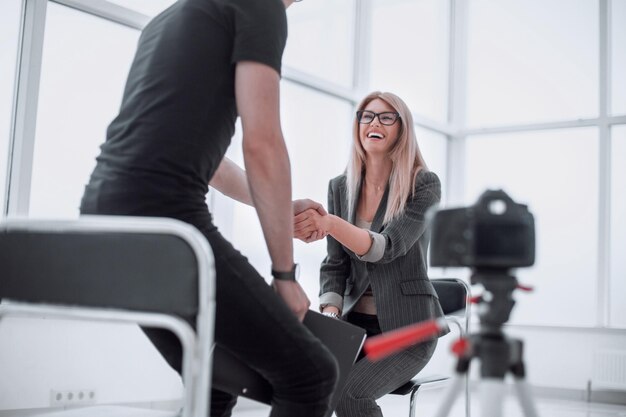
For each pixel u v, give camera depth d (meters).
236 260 1.31
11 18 3.25
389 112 2.26
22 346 3.20
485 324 1.01
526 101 6.18
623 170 5.72
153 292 1.18
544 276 5.89
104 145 1.38
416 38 6.11
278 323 1.30
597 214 5.75
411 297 2.18
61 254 1.26
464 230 0.98
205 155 1.33
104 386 3.52
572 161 5.90
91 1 3.48
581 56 5.94
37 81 3.32
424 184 2.25
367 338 2.27
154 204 1.27
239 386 1.44
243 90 1.33
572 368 5.58
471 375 2.70
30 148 3.31
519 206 1.03
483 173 6.34
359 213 2.37
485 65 6.41
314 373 1.32
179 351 1.46
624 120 5.68
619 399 5.34
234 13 1.35
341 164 5.18
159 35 1.39
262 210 1.37
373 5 5.54
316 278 4.84
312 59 5.00
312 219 1.90
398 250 2.11
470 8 6.51
